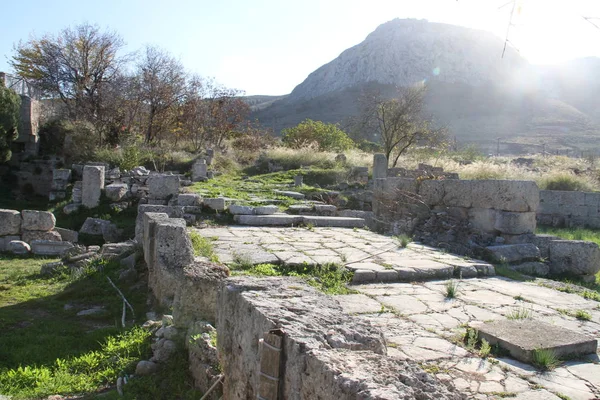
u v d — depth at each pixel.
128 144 22.91
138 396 4.25
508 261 8.54
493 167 21.72
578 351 4.43
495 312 5.70
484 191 10.38
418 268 7.42
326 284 6.82
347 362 2.39
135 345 5.23
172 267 6.59
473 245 9.33
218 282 5.36
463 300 6.18
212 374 4.05
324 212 13.77
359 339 2.85
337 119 82.75
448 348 4.51
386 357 2.53
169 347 4.89
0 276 9.16
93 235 13.19
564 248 8.71
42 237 12.17
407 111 25.52
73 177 18.73
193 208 12.59
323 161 24.89
